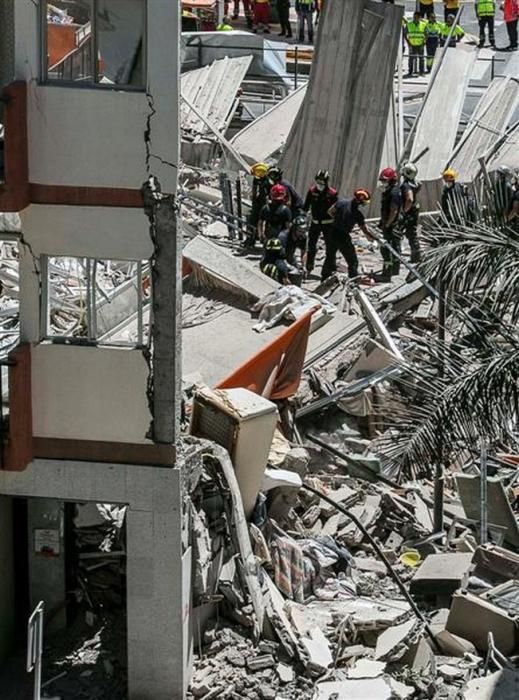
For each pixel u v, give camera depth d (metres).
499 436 19.23
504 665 19.91
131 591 19.33
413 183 31.42
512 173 28.23
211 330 28.02
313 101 37.38
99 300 22.86
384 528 23.91
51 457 19.20
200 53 47.16
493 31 52.12
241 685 19.67
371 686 19.53
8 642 20.58
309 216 31.30
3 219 18.89
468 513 23.91
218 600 20.53
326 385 26.72
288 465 24.00
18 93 17.75
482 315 19.39
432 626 20.89
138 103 17.91
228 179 36.00
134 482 19.09
